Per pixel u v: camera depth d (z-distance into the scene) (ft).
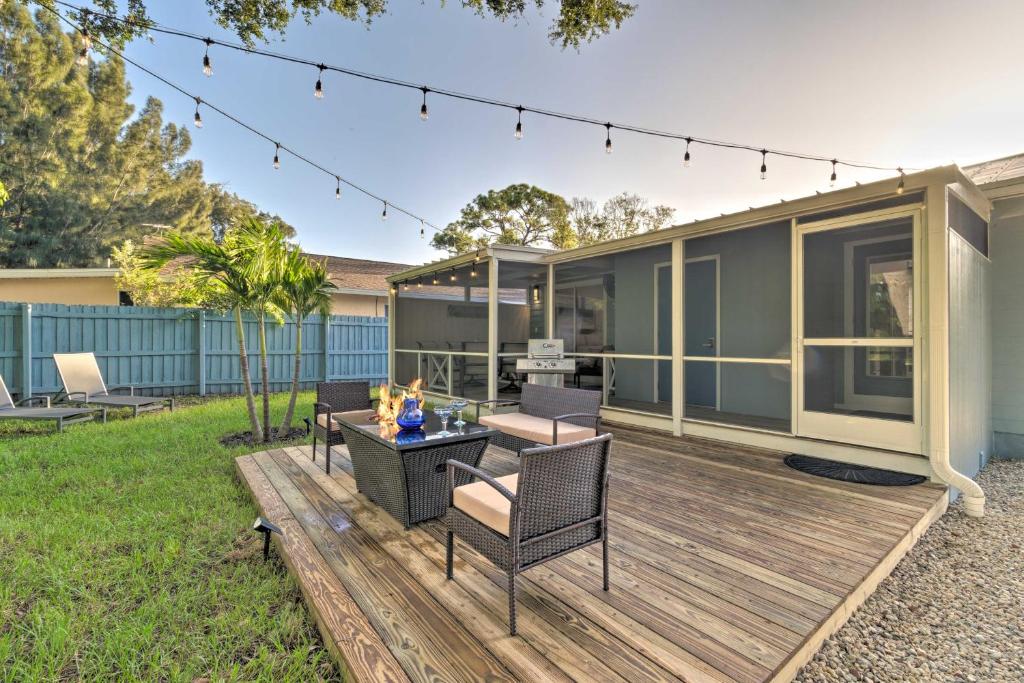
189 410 25.00
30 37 52.21
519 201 66.74
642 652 5.68
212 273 17.57
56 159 55.67
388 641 5.92
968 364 13.80
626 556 8.21
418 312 35.81
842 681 6.06
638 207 77.20
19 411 19.62
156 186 65.26
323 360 36.27
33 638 6.72
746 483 12.16
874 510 10.27
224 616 7.16
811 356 14.85
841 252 15.35
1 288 33.14
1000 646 6.84
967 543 9.98
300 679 5.89
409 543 8.92
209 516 11.12
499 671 5.36
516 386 31.73
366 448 10.94
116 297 36.24
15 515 11.00
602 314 29.94
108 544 9.59
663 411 21.15
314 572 7.77
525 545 6.34
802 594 6.97
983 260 15.61
